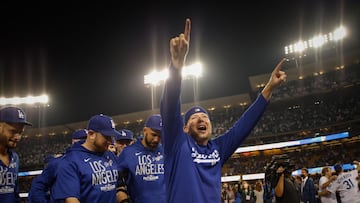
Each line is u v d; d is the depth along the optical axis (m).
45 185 4.81
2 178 4.70
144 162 5.37
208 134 3.45
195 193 3.11
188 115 3.57
